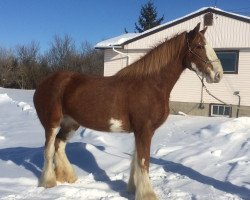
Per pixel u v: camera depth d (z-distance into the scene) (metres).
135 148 5.61
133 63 5.56
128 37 19.38
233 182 6.29
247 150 8.39
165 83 5.42
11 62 40.53
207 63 5.32
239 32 15.84
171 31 17.11
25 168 7.06
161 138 9.91
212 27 16.38
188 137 9.95
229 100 16.20
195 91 16.83
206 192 5.78
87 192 5.66
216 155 8.02
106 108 5.50
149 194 5.19
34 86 39.03
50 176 6.01
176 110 17.25
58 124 6.05
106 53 18.70
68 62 43.56
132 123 5.41
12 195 5.51
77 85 5.84
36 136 10.64
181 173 6.89
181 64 5.51
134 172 5.71
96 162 7.36
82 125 5.90
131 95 5.37
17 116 14.51
